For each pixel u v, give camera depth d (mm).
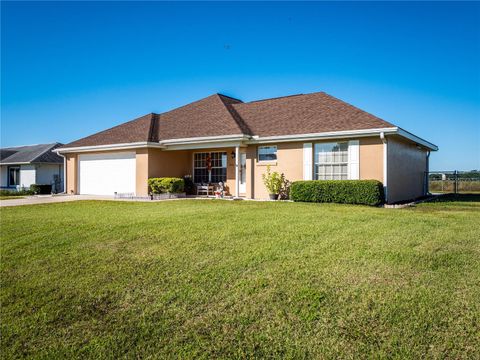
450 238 6922
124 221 9305
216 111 19531
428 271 4961
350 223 8648
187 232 7695
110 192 19734
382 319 3639
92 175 20594
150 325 3738
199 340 3430
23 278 5152
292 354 3150
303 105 17938
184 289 4574
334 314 3791
